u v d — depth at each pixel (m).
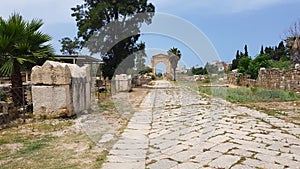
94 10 17.00
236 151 4.11
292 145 4.39
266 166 3.46
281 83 14.00
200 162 3.67
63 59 14.63
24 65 7.52
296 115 7.23
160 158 3.90
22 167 3.54
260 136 5.00
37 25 7.87
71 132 5.48
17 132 5.45
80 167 3.54
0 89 8.22
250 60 21.67
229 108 8.87
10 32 7.19
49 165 3.61
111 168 3.50
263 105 9.34
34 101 6.83
